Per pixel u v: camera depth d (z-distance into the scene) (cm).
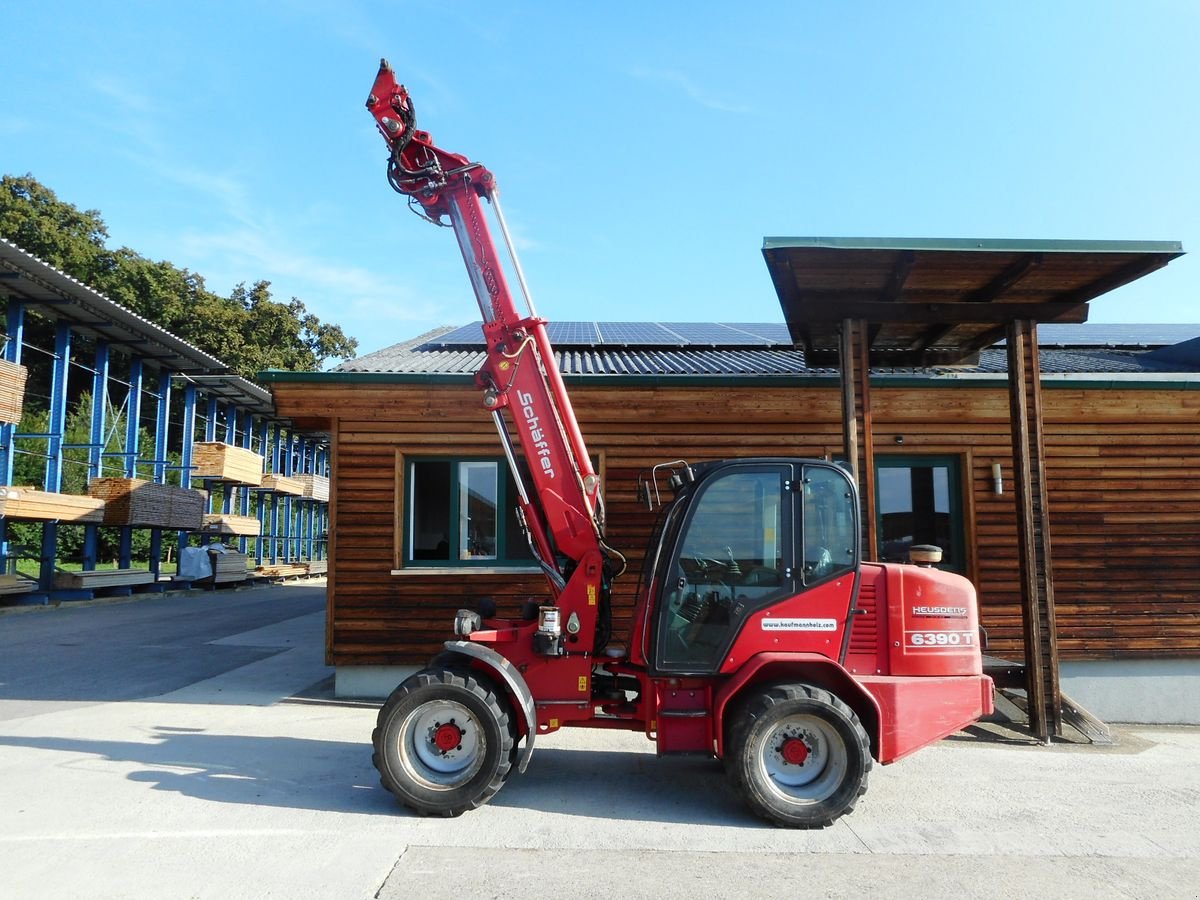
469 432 892
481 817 509
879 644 552
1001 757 697
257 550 3114
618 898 398
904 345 944
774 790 502
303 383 885
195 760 614
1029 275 734
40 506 1678
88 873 411
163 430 2459
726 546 539
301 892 395
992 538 901
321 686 927
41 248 3859
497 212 604
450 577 875
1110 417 918
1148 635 900
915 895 410
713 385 901
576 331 1363
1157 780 630
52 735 686
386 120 606
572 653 558
